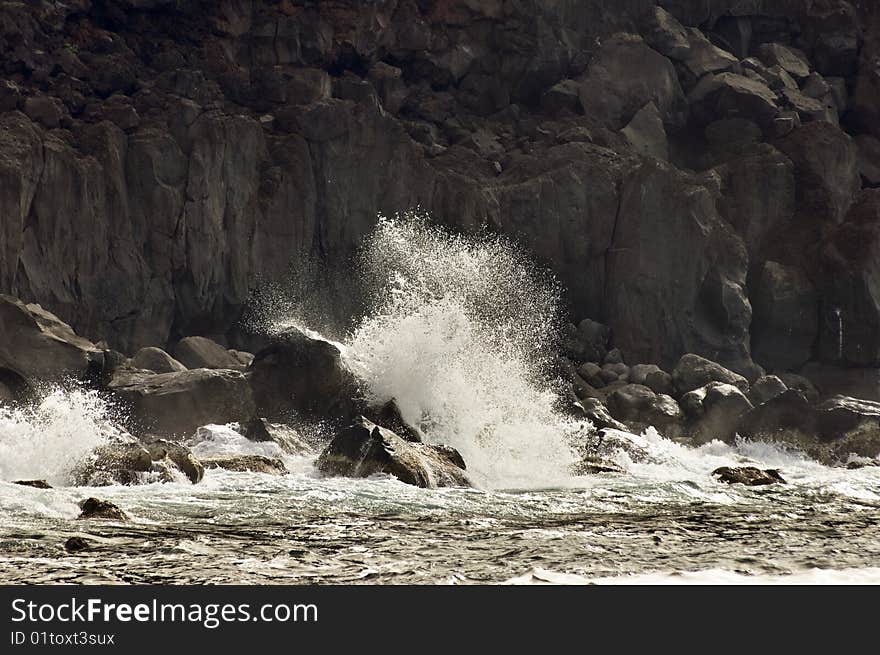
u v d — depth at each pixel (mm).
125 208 81250
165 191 82812
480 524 32125
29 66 86250
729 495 42062
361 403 56344
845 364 94375
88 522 29891
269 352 60688
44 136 79312
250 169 86688
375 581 23609
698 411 74062
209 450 50188
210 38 97500
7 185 75062
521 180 96250
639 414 75562
